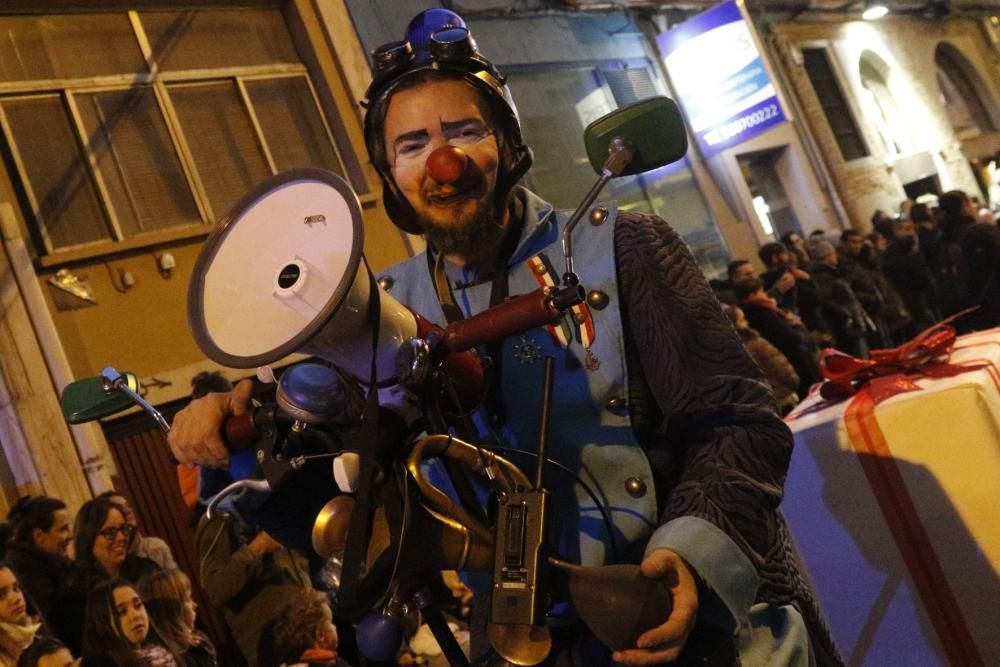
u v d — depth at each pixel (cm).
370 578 124
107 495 421
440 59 148
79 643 383
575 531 146
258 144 753
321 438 137
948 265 880
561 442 147
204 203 694
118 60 696
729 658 141
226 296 131
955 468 222
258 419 139
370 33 835
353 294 126
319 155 788
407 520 124
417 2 890
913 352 241
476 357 142
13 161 618
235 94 756
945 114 1875
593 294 147
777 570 139
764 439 139
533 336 149
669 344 144
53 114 650
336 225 126
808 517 239
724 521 133
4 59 643
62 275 609
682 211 1143
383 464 129
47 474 557
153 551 436
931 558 226
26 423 559
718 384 142
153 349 629
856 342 835
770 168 1420
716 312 147
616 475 145
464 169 143
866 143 1606
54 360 579
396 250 778
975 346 246
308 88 800
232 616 408
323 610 417
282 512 156
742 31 1138
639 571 131
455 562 129
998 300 779
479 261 157
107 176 657
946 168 1814
